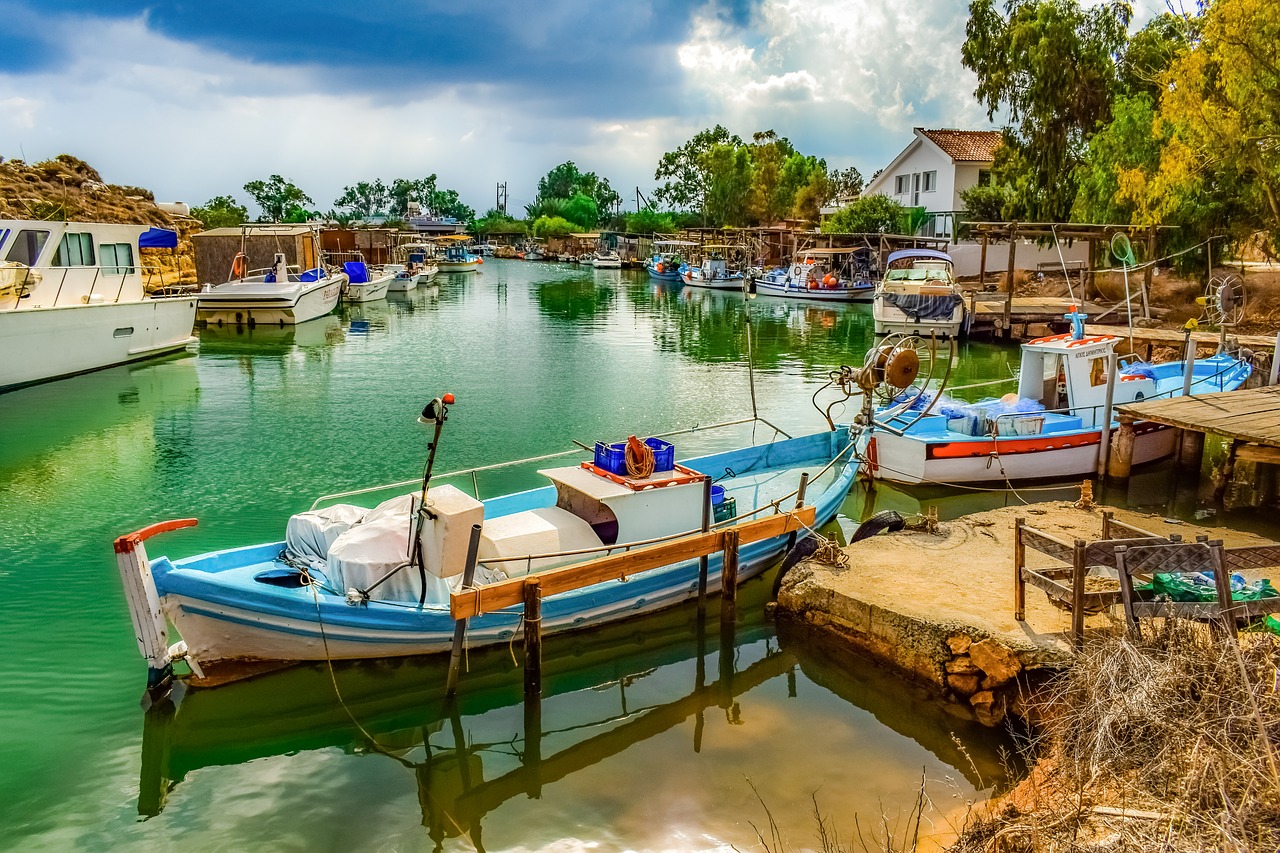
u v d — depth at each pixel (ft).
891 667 27.53
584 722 26.37
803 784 22.84
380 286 154.61
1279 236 89.25
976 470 46.52
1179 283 103.86
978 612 27.25
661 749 24.72
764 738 25.13
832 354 92.89
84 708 26.14
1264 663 19.11
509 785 23.16
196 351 91.45
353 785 23.22
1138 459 50.34
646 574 31.68
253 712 26.45
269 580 28.73
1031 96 121.90
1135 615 21.67
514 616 29.30
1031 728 23.91
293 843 20.80
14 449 53.47
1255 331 84.02
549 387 74.59
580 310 139.95
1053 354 51.01
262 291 110.73
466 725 26.22
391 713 26.78
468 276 226.38
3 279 67.46
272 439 56.39
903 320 100.58
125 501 44.21
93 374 76.79
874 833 20.59
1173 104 81.87
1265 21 71.87
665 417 63.52
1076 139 124.77
